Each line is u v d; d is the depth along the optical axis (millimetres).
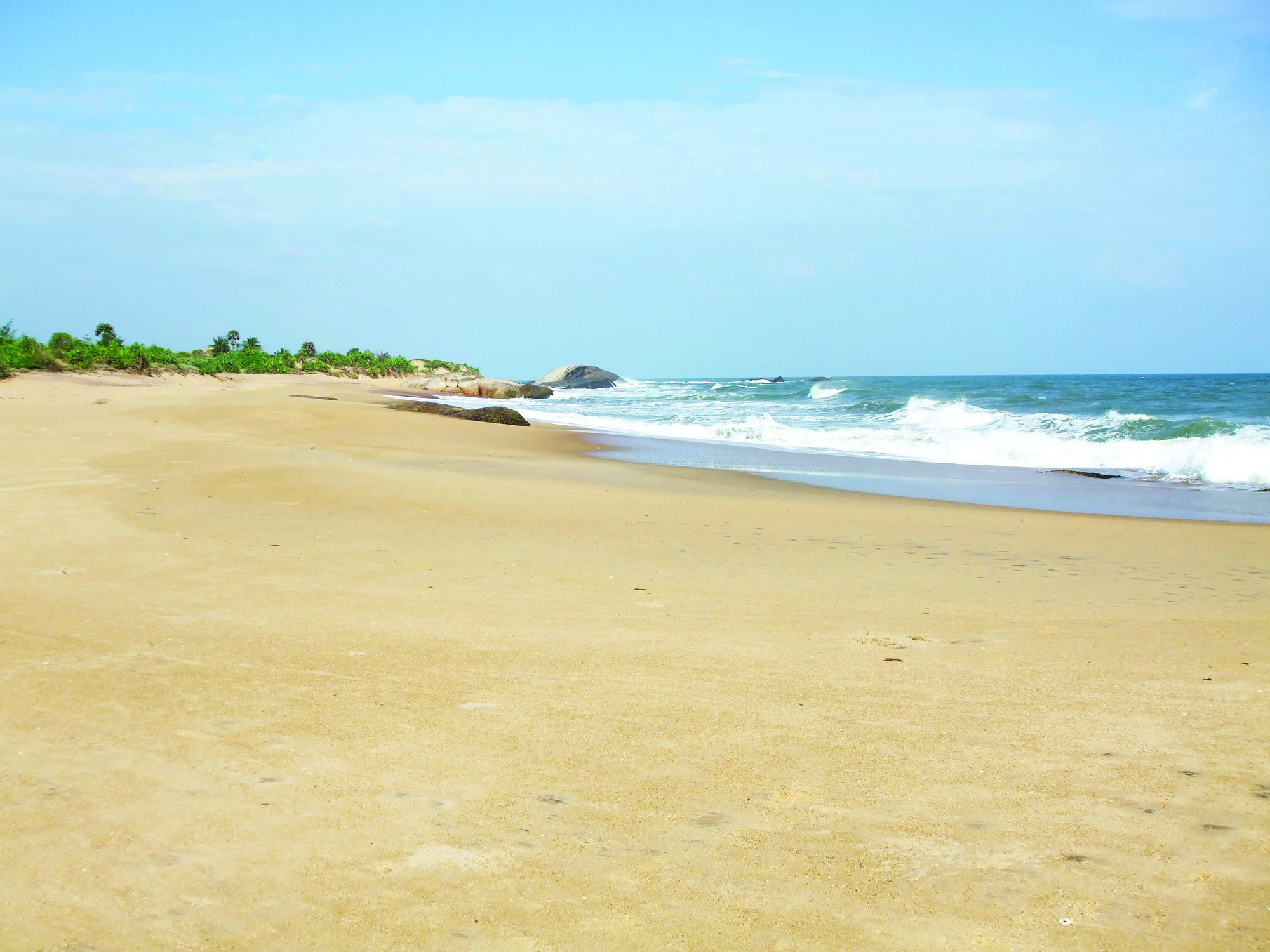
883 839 3064
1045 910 2639
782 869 2879
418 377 93688
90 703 4406
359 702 4449
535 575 7730
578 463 19141
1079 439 24234
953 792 3422
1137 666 5090
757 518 11461
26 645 5352
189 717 4227
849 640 5746
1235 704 4355
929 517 12117
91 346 51406
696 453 23438
